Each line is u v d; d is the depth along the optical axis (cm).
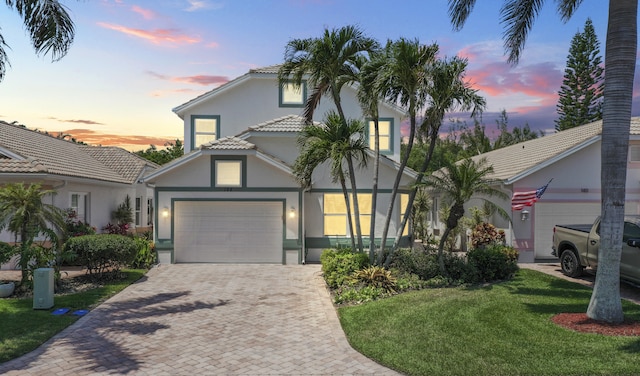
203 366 596
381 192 1627
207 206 1559
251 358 626
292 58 1207
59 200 1500
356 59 1203
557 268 1423
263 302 973
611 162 762
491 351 628
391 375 561
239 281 1220
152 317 848
